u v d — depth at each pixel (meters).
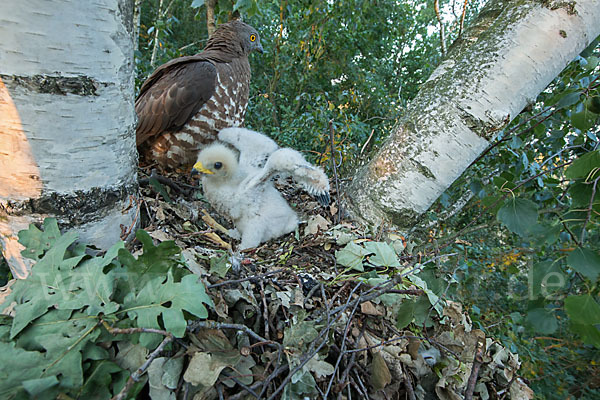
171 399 0.99
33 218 1.21
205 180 1.89
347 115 4.78
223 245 1.75
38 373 0.89
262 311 1.26
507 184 1.62
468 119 1.79
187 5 8.00
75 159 1.21
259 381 1.05
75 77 1.13
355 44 7.78
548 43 1.70
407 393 1.26
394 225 1.98
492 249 4.18
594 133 2.43
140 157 2.62
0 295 1.26
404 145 1.93
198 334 1.08
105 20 1.16
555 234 1.38
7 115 1.09
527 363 3.99
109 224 1.34
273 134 5.49
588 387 4.12
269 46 6.57
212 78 2.43
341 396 1.12
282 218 1.92
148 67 4.27
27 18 1.03
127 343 1.04
